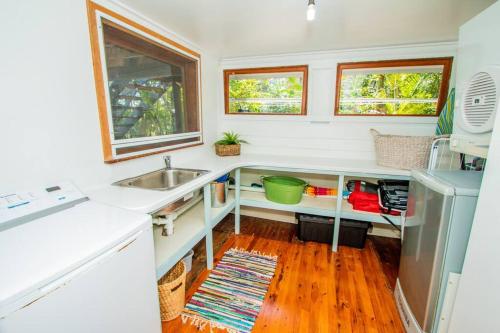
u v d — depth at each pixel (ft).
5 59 3.26
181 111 7.55
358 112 8.54
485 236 3.01
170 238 5.48
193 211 7.17
